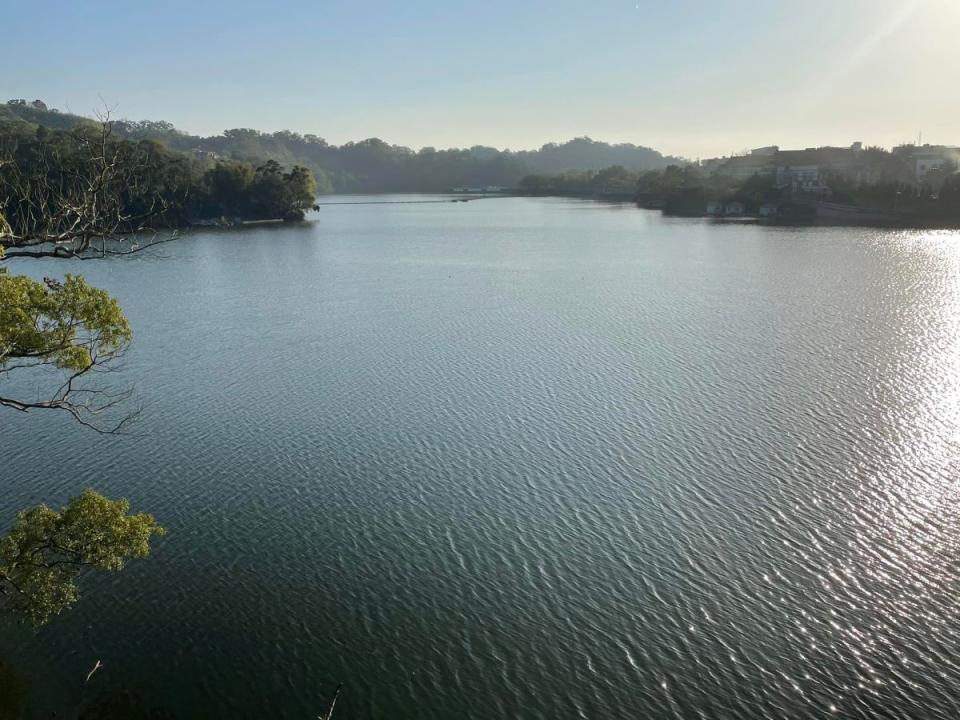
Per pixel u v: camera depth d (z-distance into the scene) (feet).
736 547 104.88
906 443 136.87
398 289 317.22
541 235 565.12
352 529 112.57
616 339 219.00
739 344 209.05
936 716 75.31
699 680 81.10
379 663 84.84
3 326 63.46
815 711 76.38
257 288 322.14
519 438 143.64
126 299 295.28
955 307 249.34
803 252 418.51
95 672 83.71
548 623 90.84
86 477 129.29
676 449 136.46
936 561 100.48
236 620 92.48
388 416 156.76
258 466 133.80
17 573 73.72
